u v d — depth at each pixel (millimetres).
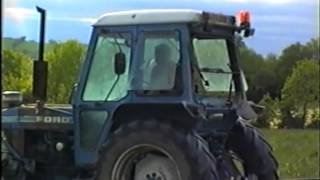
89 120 9477
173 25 8938
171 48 8945
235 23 9617
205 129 9352
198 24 8906
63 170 9938
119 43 9203
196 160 8656
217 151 9586
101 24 9281
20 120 10086
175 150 8742
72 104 9570
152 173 9039
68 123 9820
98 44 9336
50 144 10000
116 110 9195
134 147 8945
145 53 9055
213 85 9414
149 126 8875
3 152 10023
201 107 8984
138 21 9086
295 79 41438
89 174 9750
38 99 10078
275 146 20938
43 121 9969
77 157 9578
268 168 10055
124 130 8984
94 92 9398
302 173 17156
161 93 8969
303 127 38219
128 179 9125
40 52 9984
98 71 9352
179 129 8844
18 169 10039
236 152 10039
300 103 40094
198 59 9141
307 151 20844
